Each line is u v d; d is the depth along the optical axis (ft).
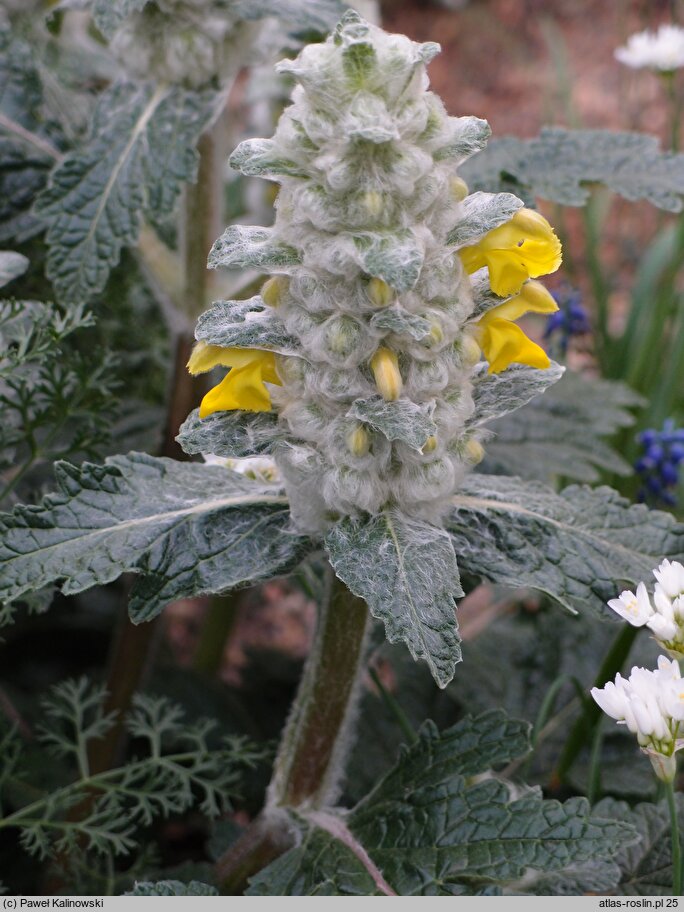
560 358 2.08
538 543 1.19
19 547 1.12
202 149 1.62
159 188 1.50
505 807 1.19
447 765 1.26
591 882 1.24
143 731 1.52
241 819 1.98
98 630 2.24
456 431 1.12
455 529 1.20
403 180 1.00
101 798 1.46
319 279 1.04
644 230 3.35
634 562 1.21
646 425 2.19
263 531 1.18
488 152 1.67
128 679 1.74
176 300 1.71
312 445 1.11
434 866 1.17
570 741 1.55
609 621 1.17
